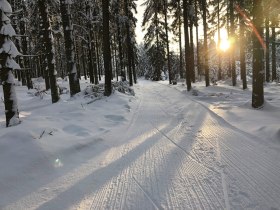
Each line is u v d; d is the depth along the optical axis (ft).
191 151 25.61
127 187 18.76
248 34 71.41
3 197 17.52
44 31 49.57
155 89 100.53
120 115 41.86
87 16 93.50
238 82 100.89
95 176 20.76
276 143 26.05
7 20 28.76
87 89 57.57
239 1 72.02
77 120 35.68
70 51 55.93
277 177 18.99
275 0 45.57
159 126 36.73
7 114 30.40
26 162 21.18
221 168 21.11
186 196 16.99
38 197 17.63
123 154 25.66
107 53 56.03
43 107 49.08
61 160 22.95
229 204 15.72
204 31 90.17
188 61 81.35
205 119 39.86
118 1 95.30
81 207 16.34
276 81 102.63
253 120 35.96
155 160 23.76
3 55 29.53
